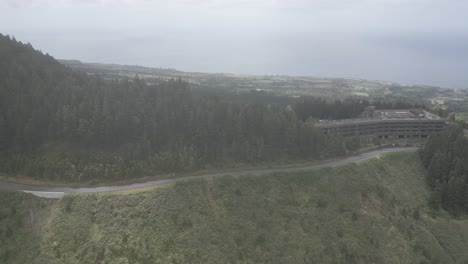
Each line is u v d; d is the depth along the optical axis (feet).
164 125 458.91
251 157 462.19
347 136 625.82
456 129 558.97
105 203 339.16
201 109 474.90
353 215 393.29
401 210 424.05
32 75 465.88
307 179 427.74
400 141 631.15
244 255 328.49
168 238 319.68
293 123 510.17
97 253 300.40
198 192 371.76
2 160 405.59
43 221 323.57
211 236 333.21
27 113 425.28
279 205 384.27
